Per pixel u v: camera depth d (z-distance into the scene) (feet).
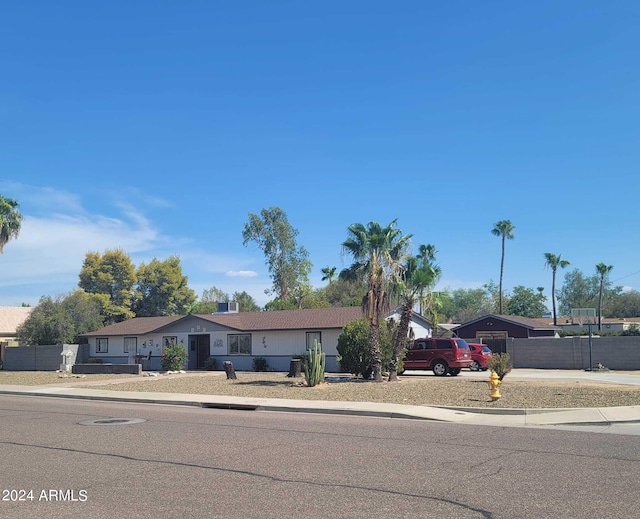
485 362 126.82
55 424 50.44
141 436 43.45
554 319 248.52
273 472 31.07
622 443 39.60
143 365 148.46
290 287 217.97
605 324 223.51
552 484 28.19
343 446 38.83
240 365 134.31
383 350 92.48
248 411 62.08
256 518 23.27
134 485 28.53
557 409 55.26
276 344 130.00
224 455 35.81
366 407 59.41
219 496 26.43
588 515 23.35
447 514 23.62
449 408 58.59
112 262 235.20
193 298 249.34
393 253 87.61
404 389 75.25
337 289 231.50
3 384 101.96
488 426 48.96
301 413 59.82
